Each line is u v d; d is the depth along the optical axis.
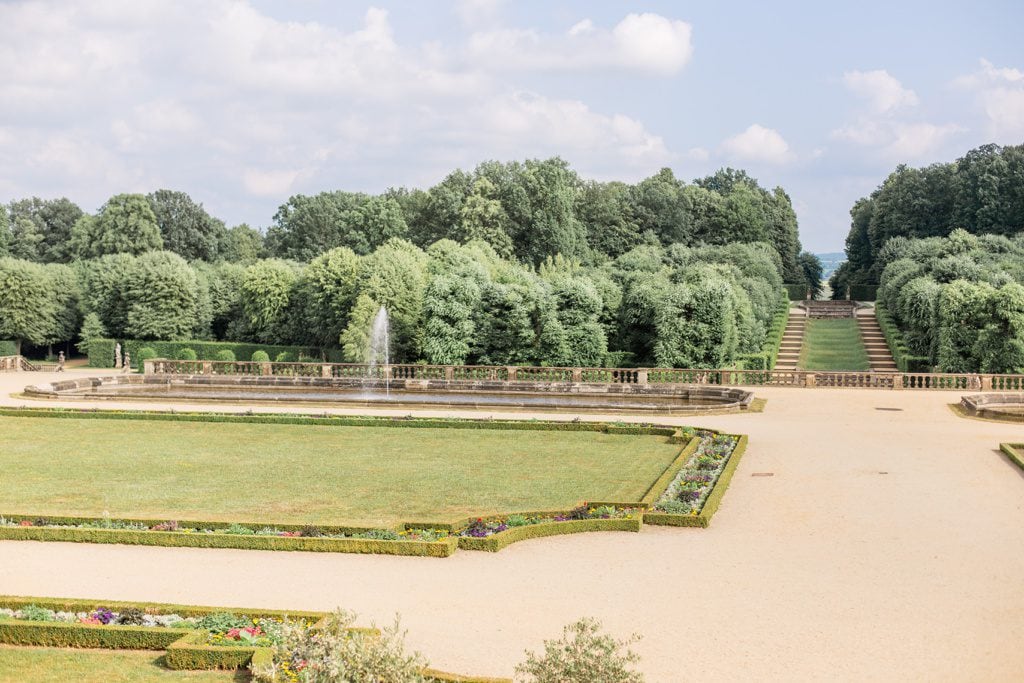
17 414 66.56
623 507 38.75
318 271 121.56
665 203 181.00
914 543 33.84
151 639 24.73
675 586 29.39
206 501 40.91
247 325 135.38
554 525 35.66
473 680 22.05
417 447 54.50
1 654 24.39
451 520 37.03
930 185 181.00
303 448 54.12
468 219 139.38
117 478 45.72
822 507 38.94
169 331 131.12
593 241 165.00
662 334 98.06
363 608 27.58
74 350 146.75
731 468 45.44
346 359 108.81
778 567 31.22
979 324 90.44
